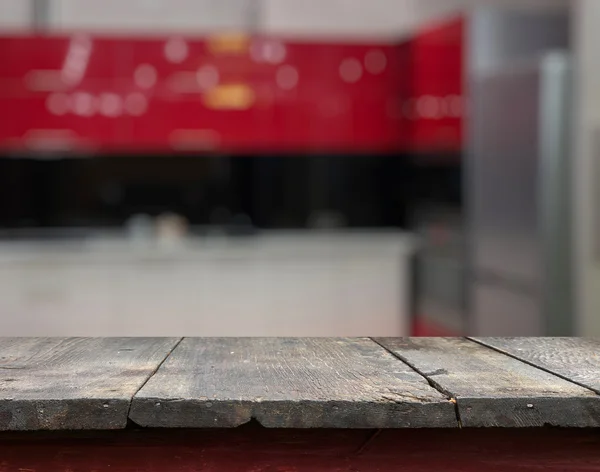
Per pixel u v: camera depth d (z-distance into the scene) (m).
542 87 3.11
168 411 0.80
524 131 3.23
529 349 1.10
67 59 4.28
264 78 4.43
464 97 3.70
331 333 4.18
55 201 4.71
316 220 4.91
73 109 4.32
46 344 1.14
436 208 4.07
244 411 0.80
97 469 0.88
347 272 4.18
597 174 3.04
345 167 4.93
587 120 3.07
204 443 0.88
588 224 3.09
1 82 4.26
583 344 1.15
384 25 4.42
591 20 3.05
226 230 4.82
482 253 3.59
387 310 4.24
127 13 4.30
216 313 4.06
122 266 3.96
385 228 4.98
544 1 4.29
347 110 4.53
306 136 4.51
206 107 4.40
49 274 3.89
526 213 3.23
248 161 4.84
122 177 4.75
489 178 3.52
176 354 1.06
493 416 0.81
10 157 4.66
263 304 4.11
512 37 3.66
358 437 0.89
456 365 0.98
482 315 3.59
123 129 4.36
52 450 0.88
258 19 4.42
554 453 0.89
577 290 3.16
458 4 4.38
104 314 3.95
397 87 4.57
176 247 4.14
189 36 4.35
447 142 3.92
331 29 4.39
